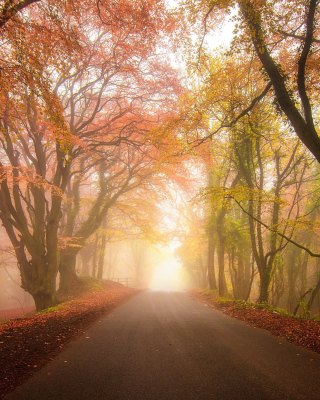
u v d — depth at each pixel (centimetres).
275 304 1783
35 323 763
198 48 1080
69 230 2014
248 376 427
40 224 1411
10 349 523
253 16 805
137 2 976
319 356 532
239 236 1727
